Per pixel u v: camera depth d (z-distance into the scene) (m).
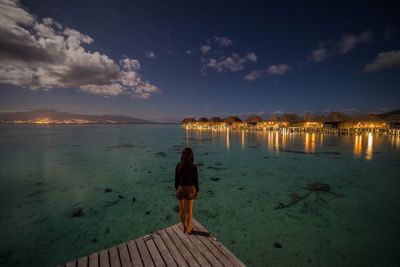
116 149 21.81
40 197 8.27
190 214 3.80
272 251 4.78
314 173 11.48
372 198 7.73
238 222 6.19
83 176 11.37
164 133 50.06
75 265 3.01
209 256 3.22
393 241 5.02
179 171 3.78
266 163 14.33
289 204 7.40
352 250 4.71
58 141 30.06
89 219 6.45
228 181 10.31
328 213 6.59
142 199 8.12
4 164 14.41
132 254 3.28
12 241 5.24
